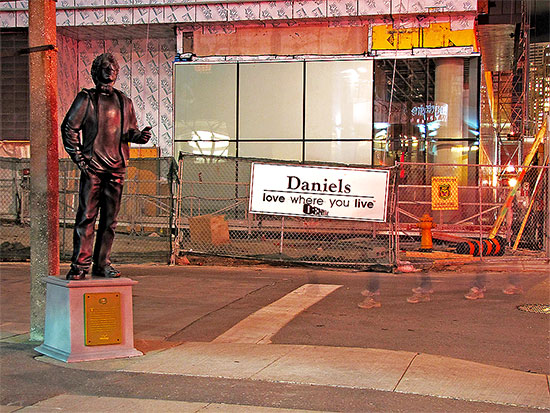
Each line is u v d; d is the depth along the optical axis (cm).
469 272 1409
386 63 2094
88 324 735
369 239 1770
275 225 1855
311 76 2136
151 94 2411
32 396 608
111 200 759
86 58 2427
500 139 3138
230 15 2141
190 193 2133
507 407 593
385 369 706
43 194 814
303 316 986
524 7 2484
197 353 771
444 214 2038
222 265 1506
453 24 2053
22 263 1512
